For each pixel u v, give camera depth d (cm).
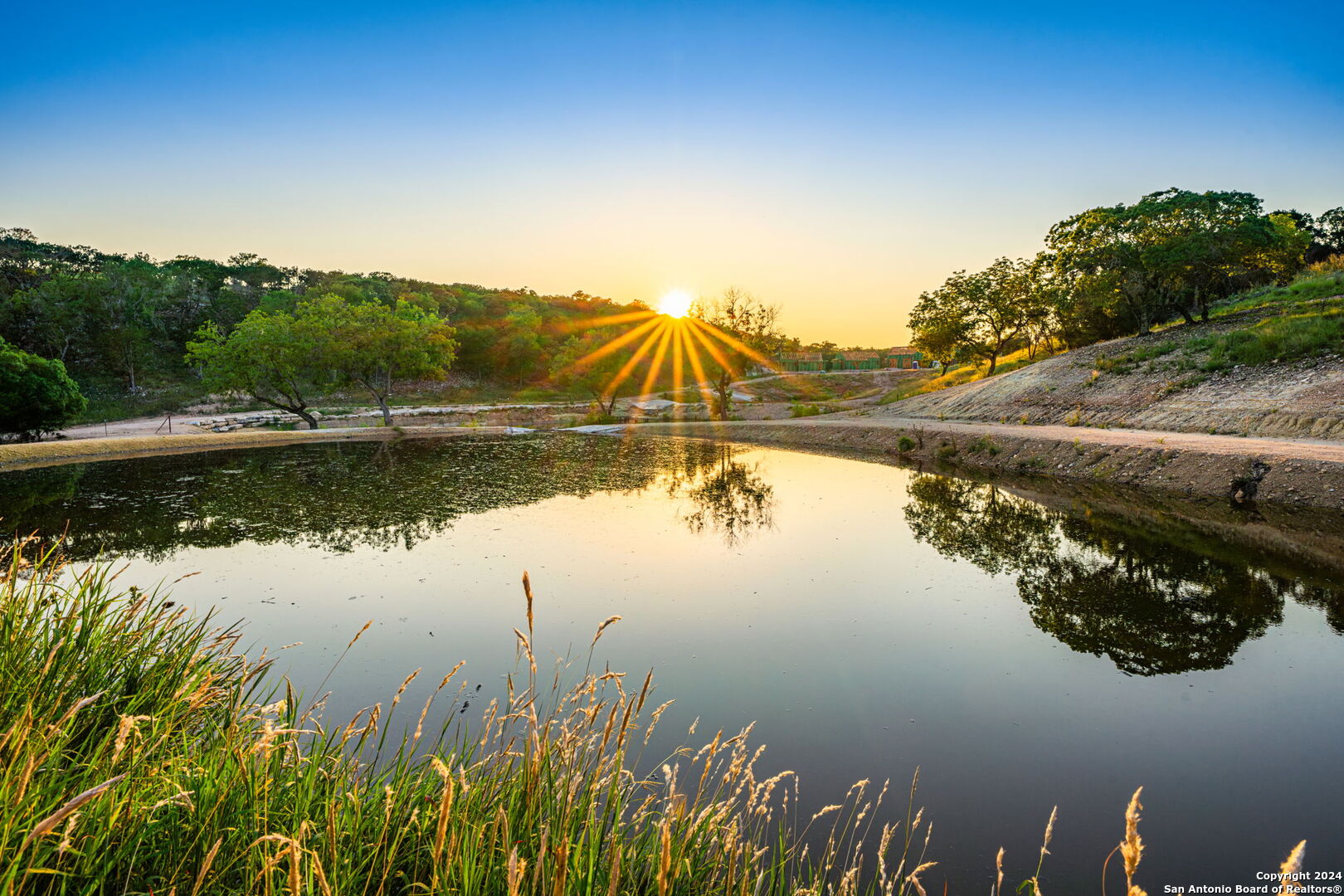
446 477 2319
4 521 1559
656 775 542
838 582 1106
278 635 858
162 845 230
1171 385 2516
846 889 337
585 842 250
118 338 7138
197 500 1836
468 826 242
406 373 4859
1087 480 1950
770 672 765
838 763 582
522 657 795
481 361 9562
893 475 2366
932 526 1520
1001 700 698
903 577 1127
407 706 654
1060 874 447
